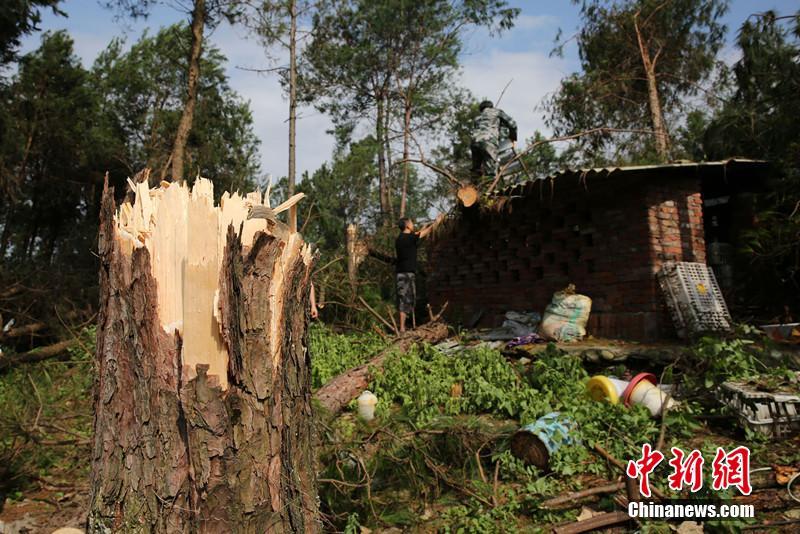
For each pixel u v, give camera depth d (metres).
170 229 2.21
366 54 17.33
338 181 16.12
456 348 7.51
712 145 9.68
